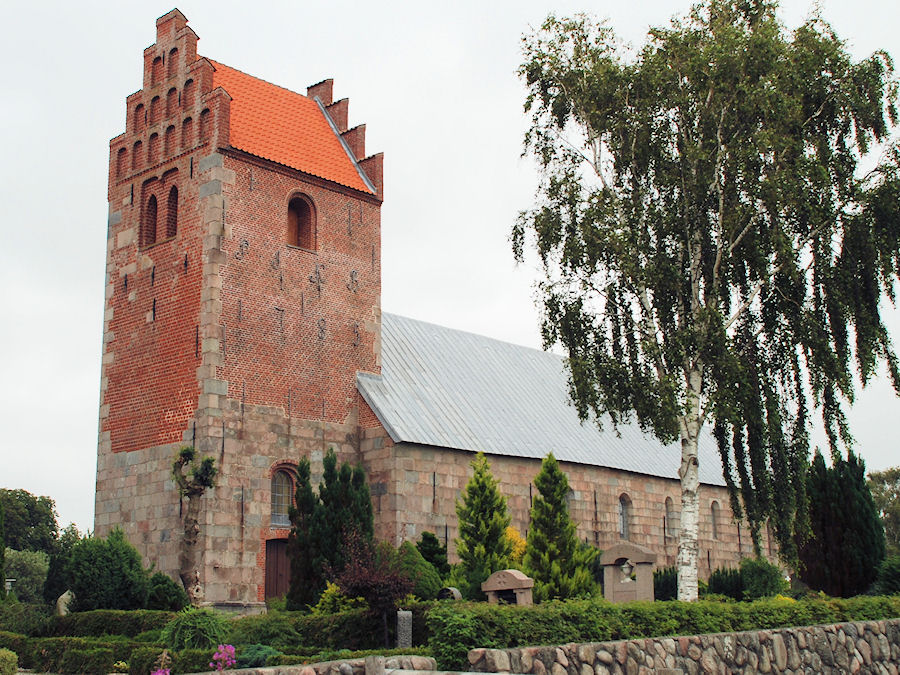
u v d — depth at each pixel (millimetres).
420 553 28625
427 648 18500
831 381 27266
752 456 27609
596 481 41719
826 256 27938
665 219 28000
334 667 16312
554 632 19203
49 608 32906
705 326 27172
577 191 28859
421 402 36844
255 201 32875
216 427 30531
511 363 46281
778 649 22266
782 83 28109
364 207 36469
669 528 45844
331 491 27703
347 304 35281
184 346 31703
